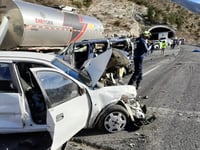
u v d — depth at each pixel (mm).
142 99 9297
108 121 6145
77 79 5656
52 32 15719
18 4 13672
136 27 62000
